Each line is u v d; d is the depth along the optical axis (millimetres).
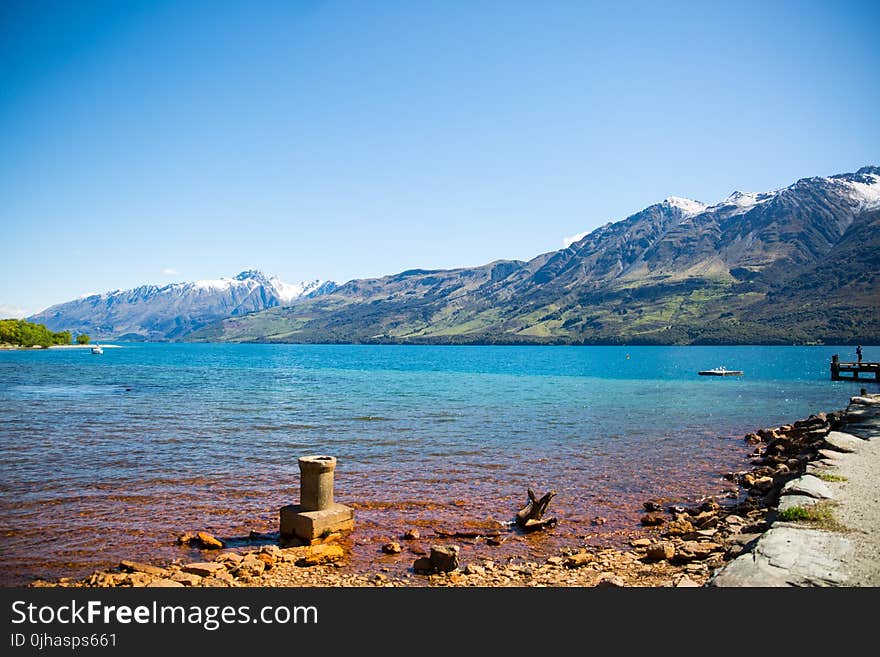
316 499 15250
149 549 14602
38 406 47781
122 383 76250
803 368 119438
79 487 20828
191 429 35219
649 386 74750
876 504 13617
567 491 20734
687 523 16078
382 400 55125
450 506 18688
